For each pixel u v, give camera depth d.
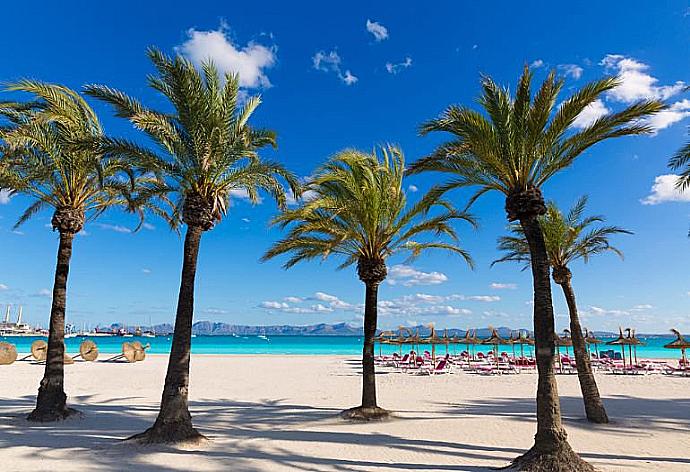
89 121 13.97
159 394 19.38
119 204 15.08
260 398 18.73
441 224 14.76
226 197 12.37
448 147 10.20
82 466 8.55
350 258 16.81
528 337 32.97
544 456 8.27
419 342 34.31
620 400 17.97
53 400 13.06
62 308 13.55
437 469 8.60
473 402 17.53
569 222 14.48
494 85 9.88
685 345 29.23
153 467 8.55
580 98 9.14
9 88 12.02
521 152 9.43
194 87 10.97
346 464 8.92
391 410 15.57
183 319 11.00
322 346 80.44
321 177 13.98
